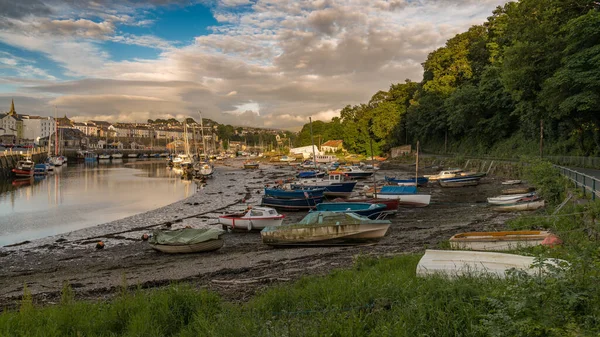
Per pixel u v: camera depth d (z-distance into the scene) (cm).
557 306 525
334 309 685
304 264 1443
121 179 6694
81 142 18175
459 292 689
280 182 5072
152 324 707
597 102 2720
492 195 3450
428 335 555
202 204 3641
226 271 1415
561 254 865
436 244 1608
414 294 735
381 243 1786
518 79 3512
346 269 1224
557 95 3039
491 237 1322
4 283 1466
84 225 2831
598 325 491
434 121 7812
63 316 736
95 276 1502
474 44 7250
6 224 2866
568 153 4016
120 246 2111
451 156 7106
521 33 3675
